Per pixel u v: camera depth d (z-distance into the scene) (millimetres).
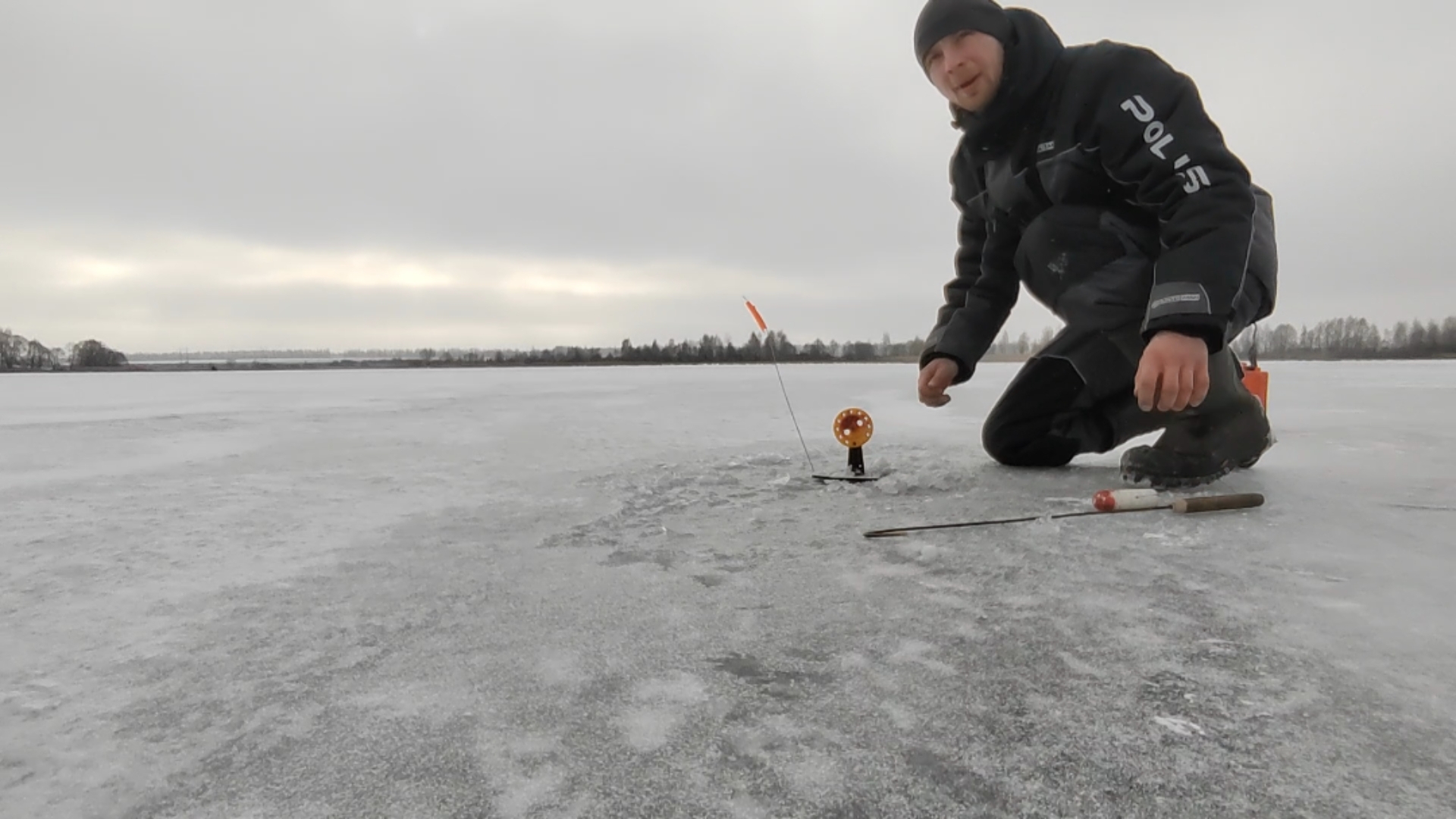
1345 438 4621
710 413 7465
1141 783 938
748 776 967
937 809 895
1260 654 1312
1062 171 2762
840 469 3496
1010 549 2018
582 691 1218
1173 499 2496
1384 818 860
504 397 10516
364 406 8961
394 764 1010
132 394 12734
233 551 2154
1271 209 2652
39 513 2719
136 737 1101
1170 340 2184
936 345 3494
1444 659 1284
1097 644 1367
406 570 1938
